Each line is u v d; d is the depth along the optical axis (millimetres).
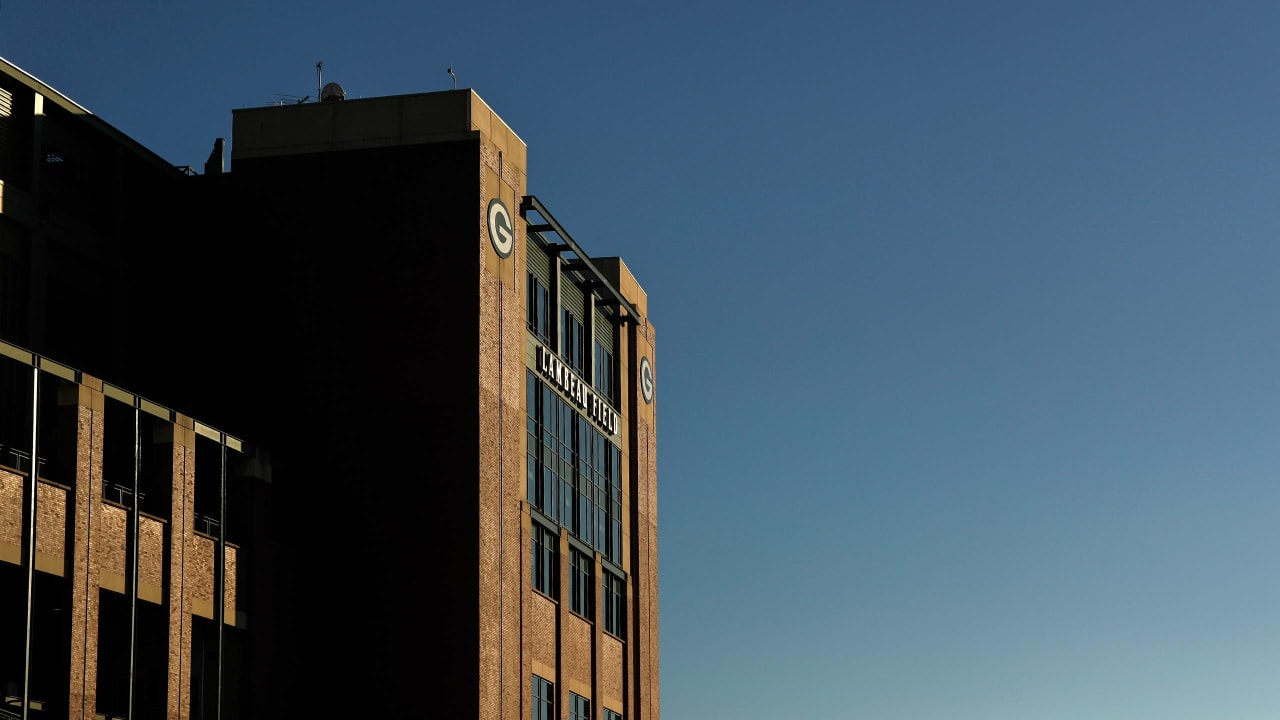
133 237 56031
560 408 66062
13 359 42500
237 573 51875
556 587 63844
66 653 42719
